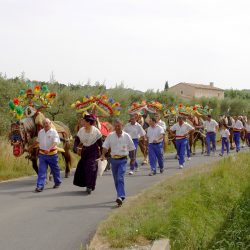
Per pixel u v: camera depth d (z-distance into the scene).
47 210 9.70
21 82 22.81
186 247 7.82
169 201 9.78
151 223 7.95
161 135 14.70
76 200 10.69
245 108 49.00
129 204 9.99
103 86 28.11
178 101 37.53
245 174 14.05
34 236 7.89
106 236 7.68
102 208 9.88
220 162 15.03
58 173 12.21
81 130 11.48
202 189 11.25
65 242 7.59
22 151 12.62
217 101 46.88
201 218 9.38
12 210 9.70
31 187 12.43
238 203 11.01
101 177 14.30
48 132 11.91
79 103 14.69
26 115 12.73
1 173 14.14
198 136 22.36
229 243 8.74
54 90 24.17
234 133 23.97
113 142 10.16
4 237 7.82
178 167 16.67
